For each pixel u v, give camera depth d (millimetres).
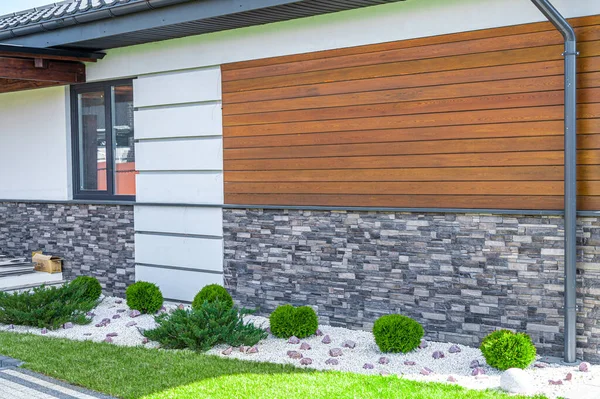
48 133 10477
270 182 7977
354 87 7219
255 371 5707
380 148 7074
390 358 6195
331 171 7449
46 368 5855
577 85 5879
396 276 7031
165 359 6129
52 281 10070
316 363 6066
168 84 8906
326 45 7387
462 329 6633
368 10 7051
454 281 6664
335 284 7484
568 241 5801
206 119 8555
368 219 7207
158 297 8375
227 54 8258
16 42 9094
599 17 5766
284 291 7922
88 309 8062
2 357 6273
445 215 6691
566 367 5758
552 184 6090
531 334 6254
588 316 5930
